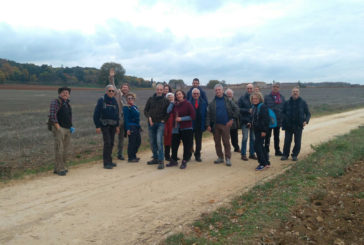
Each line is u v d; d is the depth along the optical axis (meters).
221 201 4.83
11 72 102.44
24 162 7.74
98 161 7.97
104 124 7.22
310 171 6.27
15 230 3.89
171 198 5.07
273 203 4.52
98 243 3.58
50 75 111.81
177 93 7.28
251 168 7.15
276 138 8.45
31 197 5.10
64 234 3.79
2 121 18.50
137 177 6.39
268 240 3.52
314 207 4.45
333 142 8.98
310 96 59.75
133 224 4.07
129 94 7.88
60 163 6.61
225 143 7.47
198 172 6.81
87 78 118.44
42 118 20.70
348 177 5.79
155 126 7.45
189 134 7.20
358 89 99.06
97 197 5.12
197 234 3.72
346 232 3.70
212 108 7.54
